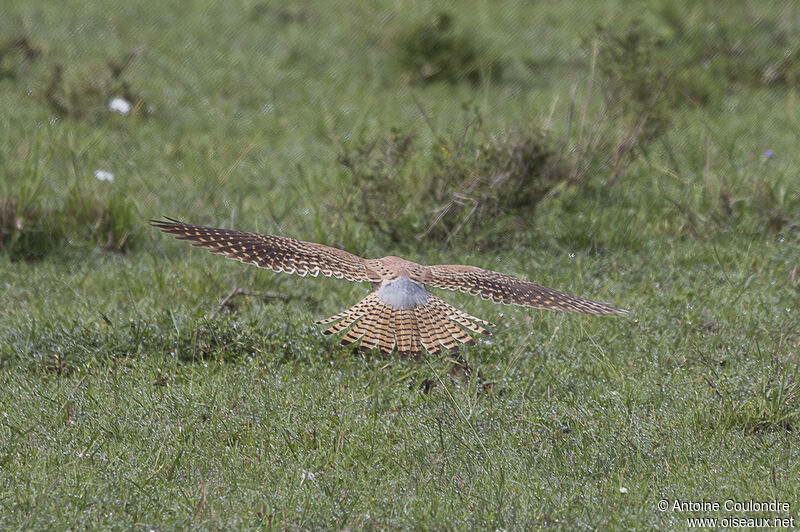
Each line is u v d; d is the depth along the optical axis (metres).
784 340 12.42
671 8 27.19
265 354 12.02
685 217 16.91
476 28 29.11
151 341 12.37
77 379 11.56
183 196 18.47
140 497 8.97
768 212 17.08
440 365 11.66
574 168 18.12
